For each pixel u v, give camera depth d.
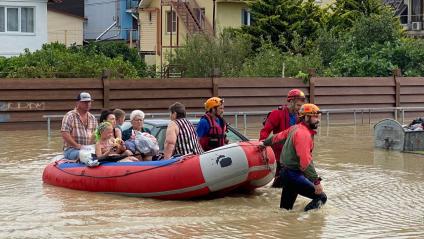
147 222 12.00
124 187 14.16
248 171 13.56
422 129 21.84
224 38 37.50
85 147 15.34
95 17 64.75
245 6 51.09
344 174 17.17
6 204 13.45
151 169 13.93
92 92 29.27
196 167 13.52
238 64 36.91
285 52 41.62
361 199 14.09
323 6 54.00
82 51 43.28
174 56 40.53
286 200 13.00
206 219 12.25
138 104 30.05
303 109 12.60
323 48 39.47
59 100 28.81
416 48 36.88
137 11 57.75
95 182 14.55
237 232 11.34
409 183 15.90
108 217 12.37
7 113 28.19
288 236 11.08
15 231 11.32
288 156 12.79
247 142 13.90
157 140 15.50
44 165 18.69
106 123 14.90
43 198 14.05
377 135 22.39
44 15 44.28
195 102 30.97
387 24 38.28
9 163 19.05
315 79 32.91
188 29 49.66
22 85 28.31
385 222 12.09
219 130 14.59
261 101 32.16
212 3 50.69
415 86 35.00
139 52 55.56
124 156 14.71
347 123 32.12
